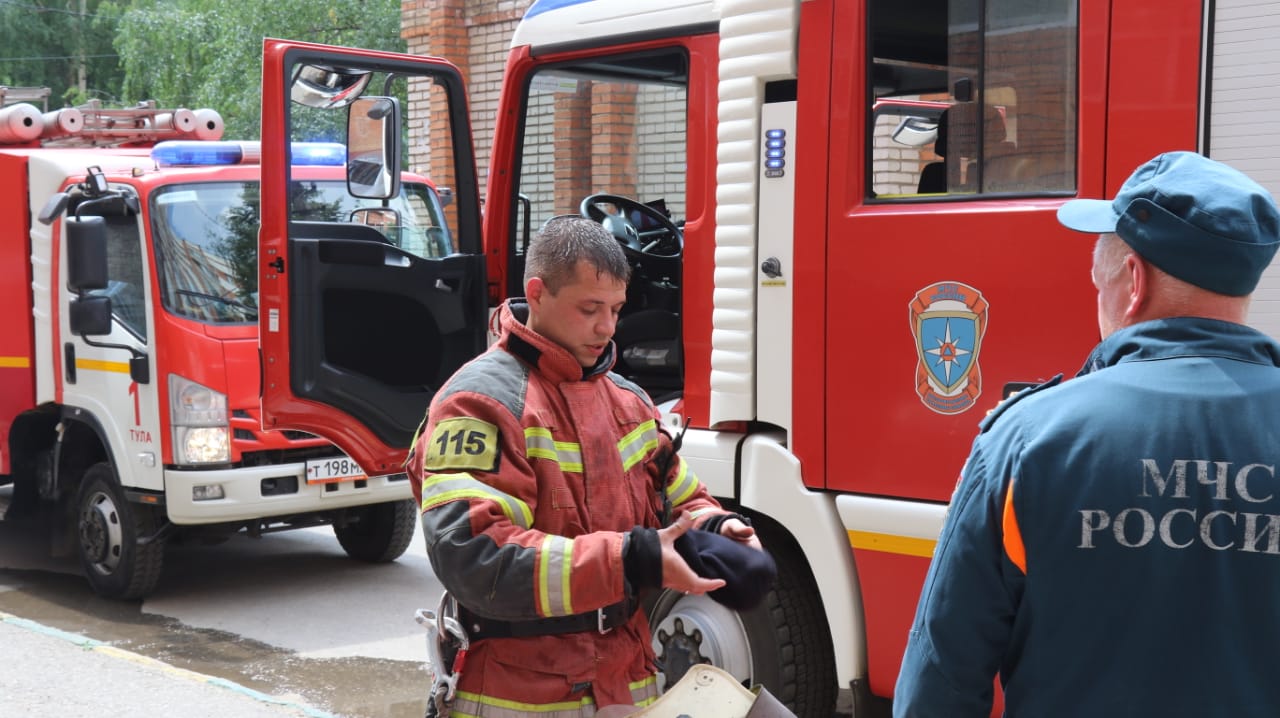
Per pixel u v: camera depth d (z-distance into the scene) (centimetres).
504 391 230
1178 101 326
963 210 355
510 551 214
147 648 619
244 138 1705
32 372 766
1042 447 181
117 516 704
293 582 754
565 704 233
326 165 746
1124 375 184
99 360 714
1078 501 177
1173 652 174
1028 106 356
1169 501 174
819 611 414
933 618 190
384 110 487
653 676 251
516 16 1226
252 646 621
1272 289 315
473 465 223
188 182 708
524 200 521
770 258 396
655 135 489
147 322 681
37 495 827
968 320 354
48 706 477
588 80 503
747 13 400
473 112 1290
